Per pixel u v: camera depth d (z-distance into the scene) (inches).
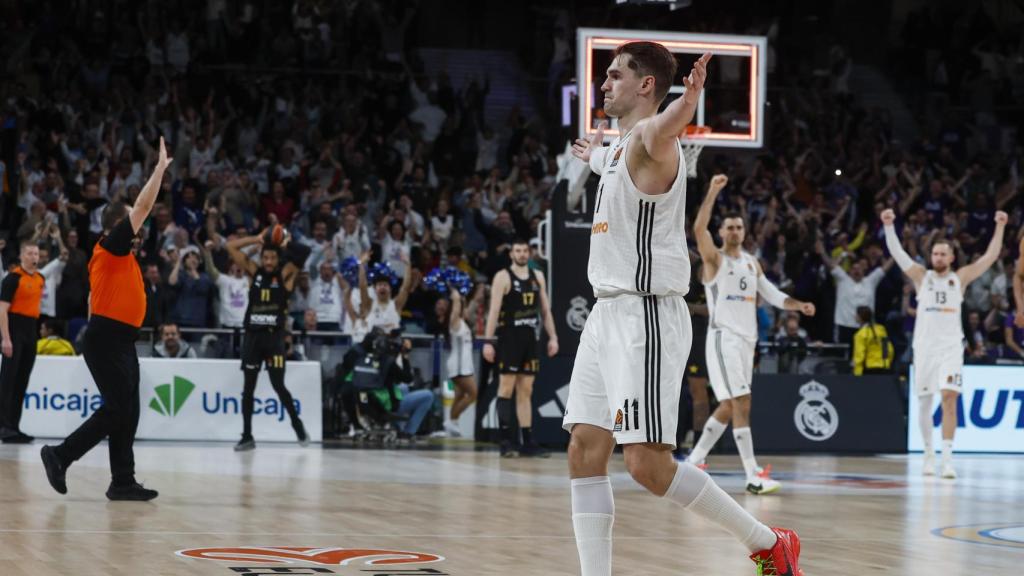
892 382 575.5
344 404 550.6
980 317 698.2
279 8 885.8
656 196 159.5
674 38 573.9
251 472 379.9
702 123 579.2
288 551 214.1
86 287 609.0
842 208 794.2
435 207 782.5
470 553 217.5
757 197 809.5
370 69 884.0
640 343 159.6
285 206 722.8
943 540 253.3
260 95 824.3
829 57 986.1
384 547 222.4
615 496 333.7
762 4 1017.5
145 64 805.9
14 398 480.1
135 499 291.3
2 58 798.5
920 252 757.9
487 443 561.0
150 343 547.2
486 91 873.5
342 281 597.0
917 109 988.6
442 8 995.3
